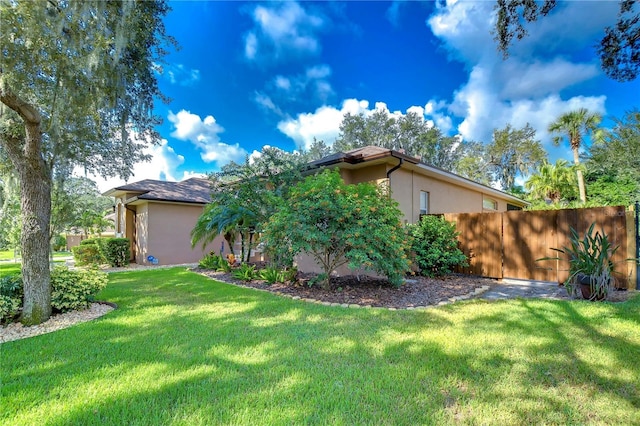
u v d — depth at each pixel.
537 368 3.12
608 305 5.25
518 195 31.73
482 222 9.00
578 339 3.83
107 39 5.24
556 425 2.27
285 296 6.61
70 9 4.62
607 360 3.26
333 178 7.13
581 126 22.08
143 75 7.20
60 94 5.25
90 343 3.90
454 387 2.79
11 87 4.51
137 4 5.96
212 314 5.20
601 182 21.72
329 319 4.86
